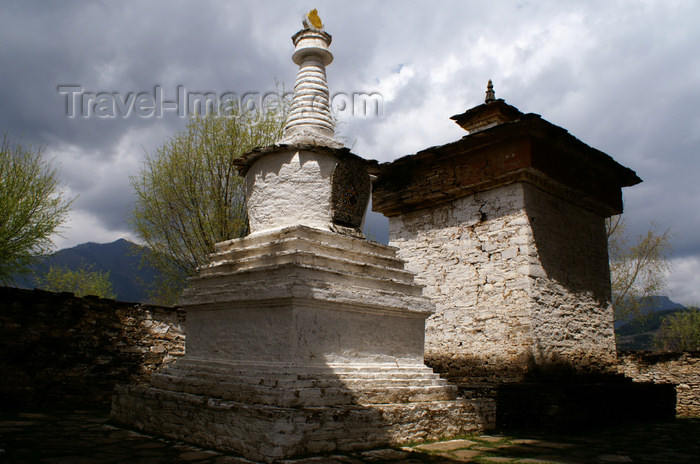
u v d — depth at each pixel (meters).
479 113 13.28
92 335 11.87
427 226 13.13
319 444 6.26
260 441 6.02
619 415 11.26
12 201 16.31
